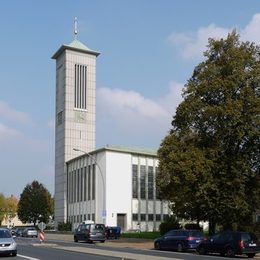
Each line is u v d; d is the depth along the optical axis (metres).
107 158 80.19
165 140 48.00
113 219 79.44
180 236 35.03
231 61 46.91
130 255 26.50
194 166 43.66
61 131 95.56
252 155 47.16
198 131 47.62
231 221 44.81
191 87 48.16
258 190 47.19
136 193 83.06
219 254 32.16
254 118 45.53
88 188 84.44
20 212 127.50
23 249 34.44
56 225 95.69
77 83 96.00
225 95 46.84
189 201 44.72
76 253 29.80
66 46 95.56
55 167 98.38
